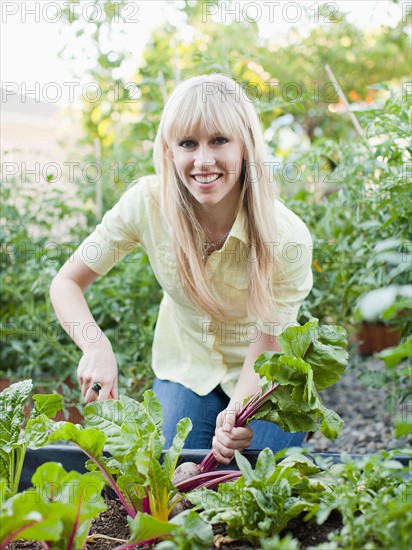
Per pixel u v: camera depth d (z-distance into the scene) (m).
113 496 1.59
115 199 3.59
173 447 1.41
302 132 5.73
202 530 1.18
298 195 2.94
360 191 2.48
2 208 3.28
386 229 2.39
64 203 3.39
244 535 1.27
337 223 2.78
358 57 5.54
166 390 2.11
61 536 1.19
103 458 1.39
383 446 2.79
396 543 1.06
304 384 1.40
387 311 1.09
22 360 3.22
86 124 4.39
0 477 1.45
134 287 3.02
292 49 5.32
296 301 1.91
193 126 1.66
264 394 1.47
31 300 3.07
